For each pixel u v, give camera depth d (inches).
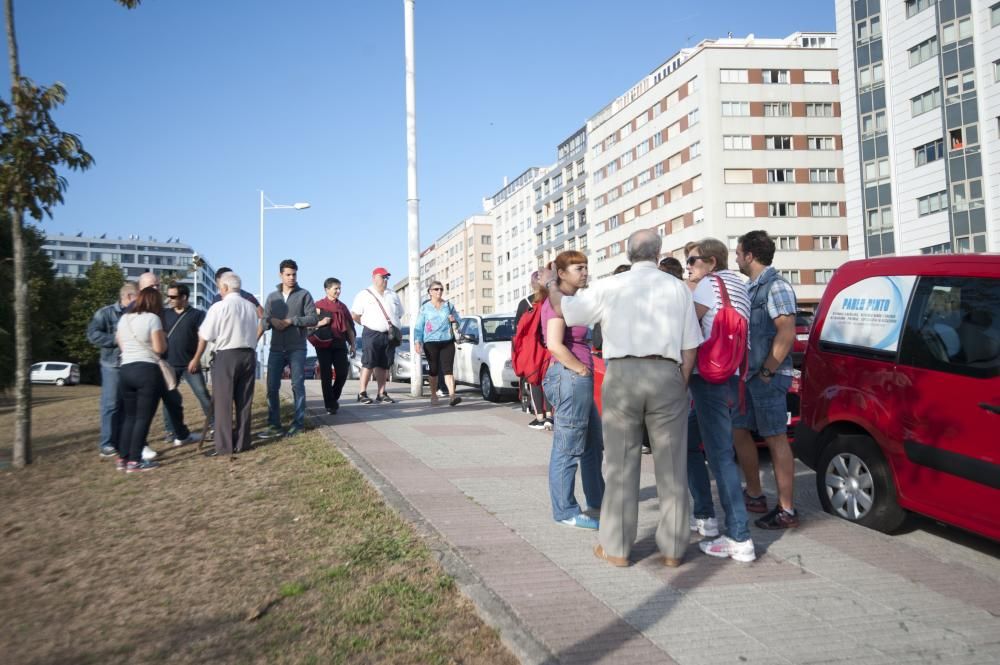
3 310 1402.6
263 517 214.1
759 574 175.5
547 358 210.4
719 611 151.8
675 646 134.6
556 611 147.8
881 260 233.1
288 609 149.6
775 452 216.5
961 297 203.8
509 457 307.7
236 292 318.0
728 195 2375.7
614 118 2972.4
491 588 158.6
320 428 375.6
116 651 135.5
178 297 358.0
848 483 226.8
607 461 178.7
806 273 2388.0
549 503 231.5
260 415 429.4
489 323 611.2
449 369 499.8
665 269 238.1
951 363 200.4
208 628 143.1
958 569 183.0
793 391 311.6
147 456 311.7
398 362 759.7
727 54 2393.0
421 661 127.2
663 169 2635.3
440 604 150.9
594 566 175.6
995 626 148.3
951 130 1546.5
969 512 191.0
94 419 506.9
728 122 2385.6
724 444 185.6
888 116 1689.2
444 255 5280.5
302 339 368.2
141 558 185.8
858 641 139.9
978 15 1496.1
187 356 356.2
